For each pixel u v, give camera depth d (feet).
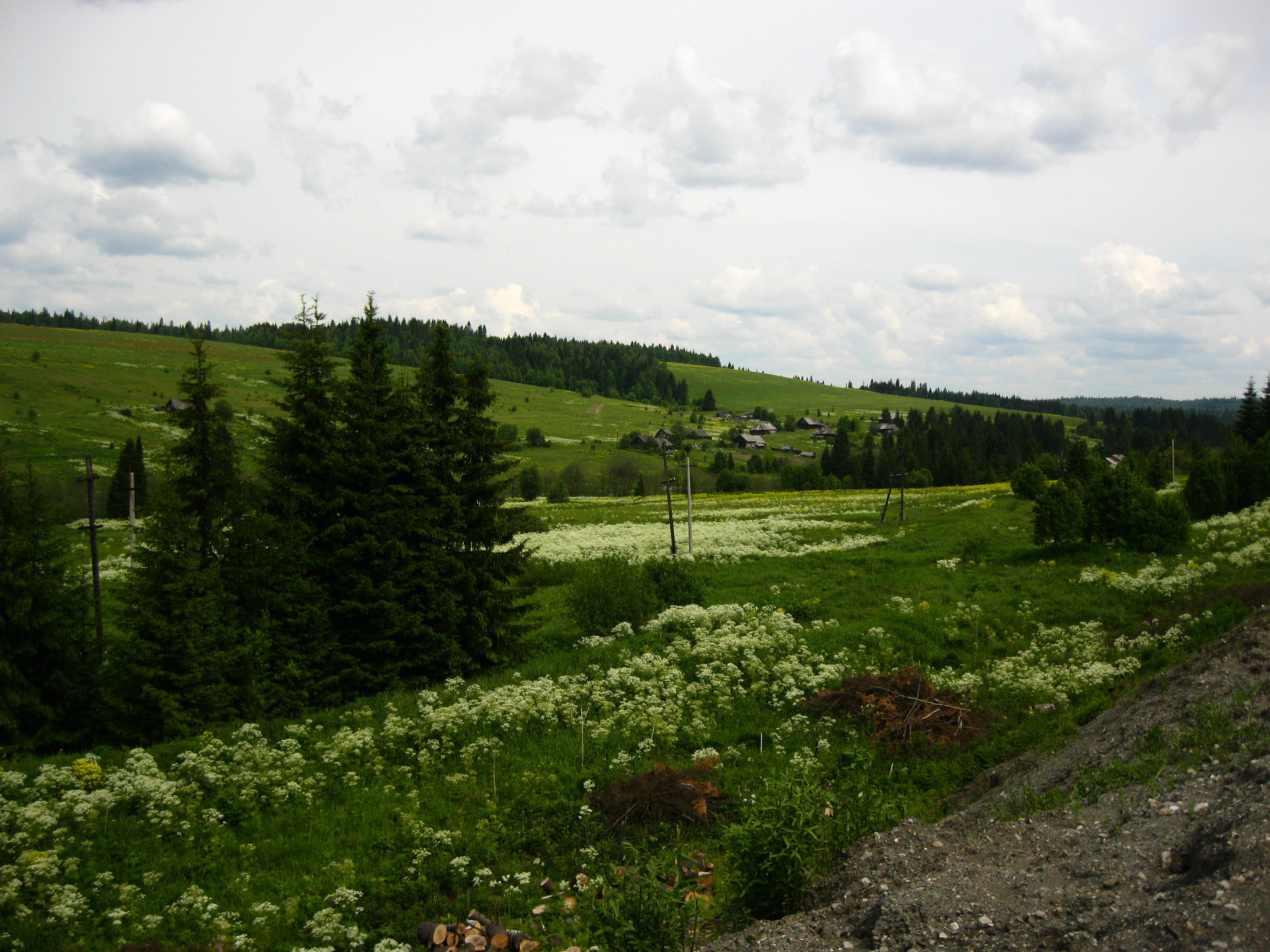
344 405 67.46
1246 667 39.96
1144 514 101.65
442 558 66.74
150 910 31.99
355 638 63.72
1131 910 20.39
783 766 45.27
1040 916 21.34
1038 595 84.64
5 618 52.01
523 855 37.06
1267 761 26.43
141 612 53.67
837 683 57.16
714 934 28.07
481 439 72.18
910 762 45.62
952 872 25.41
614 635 75.61
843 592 92.94
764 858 28.27
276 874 35.22
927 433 456.04
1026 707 52.49
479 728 51.24
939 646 68.39
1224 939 17.66
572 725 52.19
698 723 51.03
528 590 72.49
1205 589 76.23
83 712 54.49
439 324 72.59
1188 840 23.48
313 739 50.37
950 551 119.24
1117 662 58.59
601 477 353.51
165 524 54.95
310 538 64.03
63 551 57.82
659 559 94.22
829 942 23.63
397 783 44.86
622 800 39.96
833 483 329.72
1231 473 138.31
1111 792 31.19
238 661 55.98
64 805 37.47
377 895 33.47
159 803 39.40
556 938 29.55
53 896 30.96
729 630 70.79
